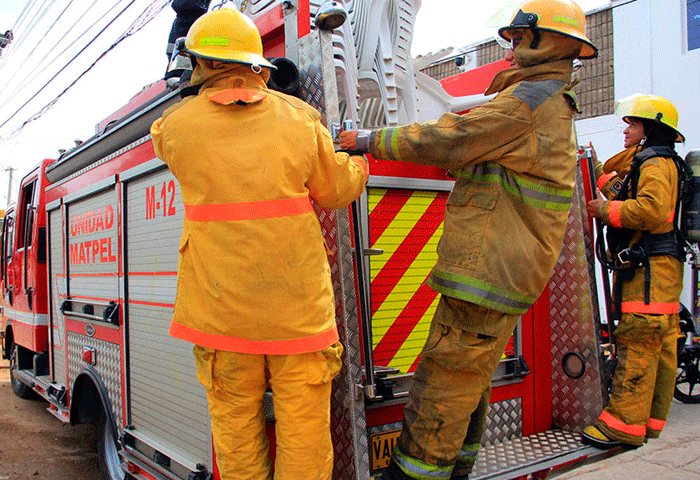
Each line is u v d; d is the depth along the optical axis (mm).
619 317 3074
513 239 2062
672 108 3232
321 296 1897
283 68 2316
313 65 2283
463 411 2115
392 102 3230
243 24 1991
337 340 1968
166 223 2848
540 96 2109
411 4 3508
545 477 2674
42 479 4398
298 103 1973
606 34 9484
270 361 1871
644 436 2920
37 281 5332
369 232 2613
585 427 3107
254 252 1796
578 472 4328
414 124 2148
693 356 6266
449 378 2115
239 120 1855
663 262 3039
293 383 1850
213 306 1836
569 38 2162
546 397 3227
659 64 8867
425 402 2141
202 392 2547
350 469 2102
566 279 3215
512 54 2379
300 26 2418
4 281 6863
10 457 4891
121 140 3357
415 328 2758
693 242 3170
